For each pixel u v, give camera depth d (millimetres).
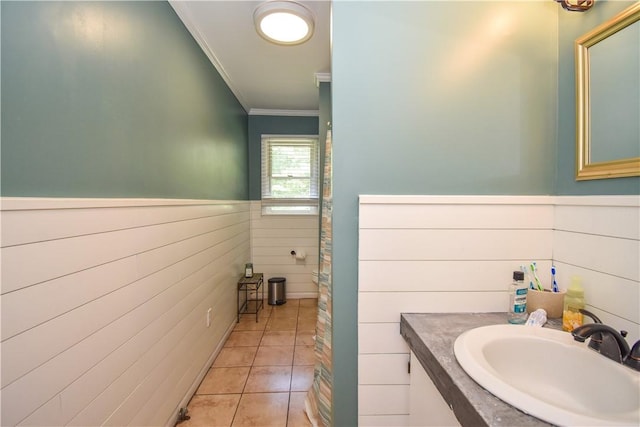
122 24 1146
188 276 1723
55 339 814
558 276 1069
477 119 1078
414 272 1075
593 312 921
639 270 793
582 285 958
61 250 838
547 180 1096
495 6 1065
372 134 1068
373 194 1075
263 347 2398
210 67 2180
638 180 797
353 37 1054
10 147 721
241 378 1962
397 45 1060
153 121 1370
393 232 1067
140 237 1230
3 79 708
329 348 1404
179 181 1643
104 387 1003
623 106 835
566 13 1030
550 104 1083
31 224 750
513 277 1030
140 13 1271
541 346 832
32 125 778
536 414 548
